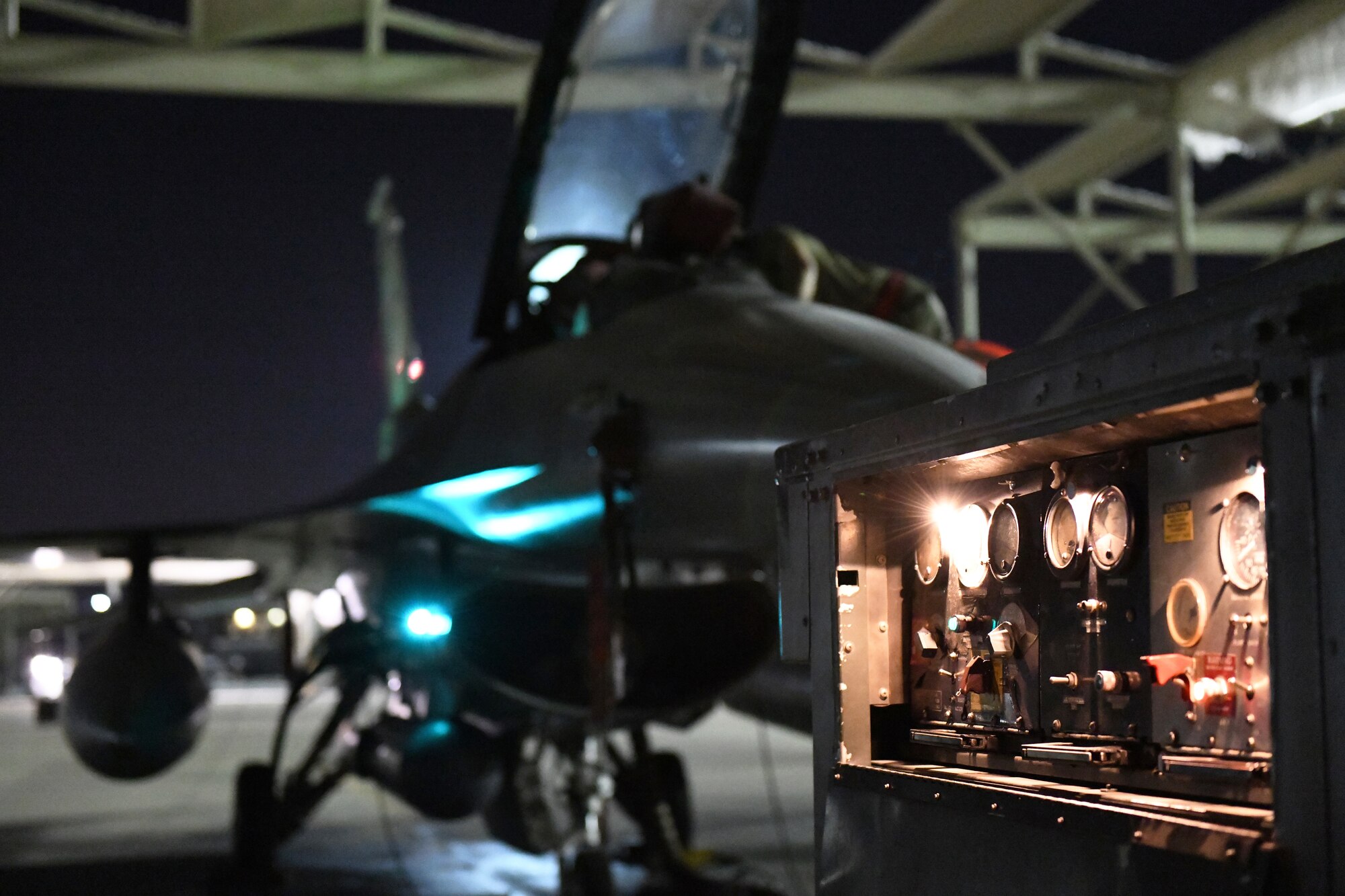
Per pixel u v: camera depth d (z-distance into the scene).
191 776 12.37
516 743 6.94
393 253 12.03
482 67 10.55
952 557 2.54
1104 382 1.84
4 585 25.19
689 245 4.98
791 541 2.84
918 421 2.31
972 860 2.10
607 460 4.20
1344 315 1.47
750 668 5.13
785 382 3.90
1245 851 1.57
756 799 9.82
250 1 9.40
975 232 14.30
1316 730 1.48
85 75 9.91
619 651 4.25
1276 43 9.34
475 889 6.37
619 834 8.16
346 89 10.33
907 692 2.67
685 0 5.28
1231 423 1.81
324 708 23.80
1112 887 1.78
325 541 6.77
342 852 7.66
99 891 6.34
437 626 5.49
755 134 5.88
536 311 5.80
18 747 16.14
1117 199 14.18
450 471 5.21
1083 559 2.12
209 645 32.12
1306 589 1.50
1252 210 13.89
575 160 5.80
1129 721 2.00
